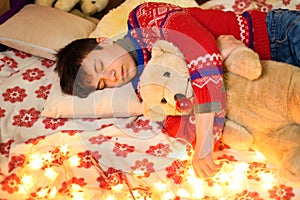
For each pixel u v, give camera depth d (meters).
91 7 1.86
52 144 1.36
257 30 1.36
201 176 1.21
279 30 1.35
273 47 1.36
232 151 1.33
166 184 1.24
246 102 1.23
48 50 1.64
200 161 1.20
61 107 1.44
